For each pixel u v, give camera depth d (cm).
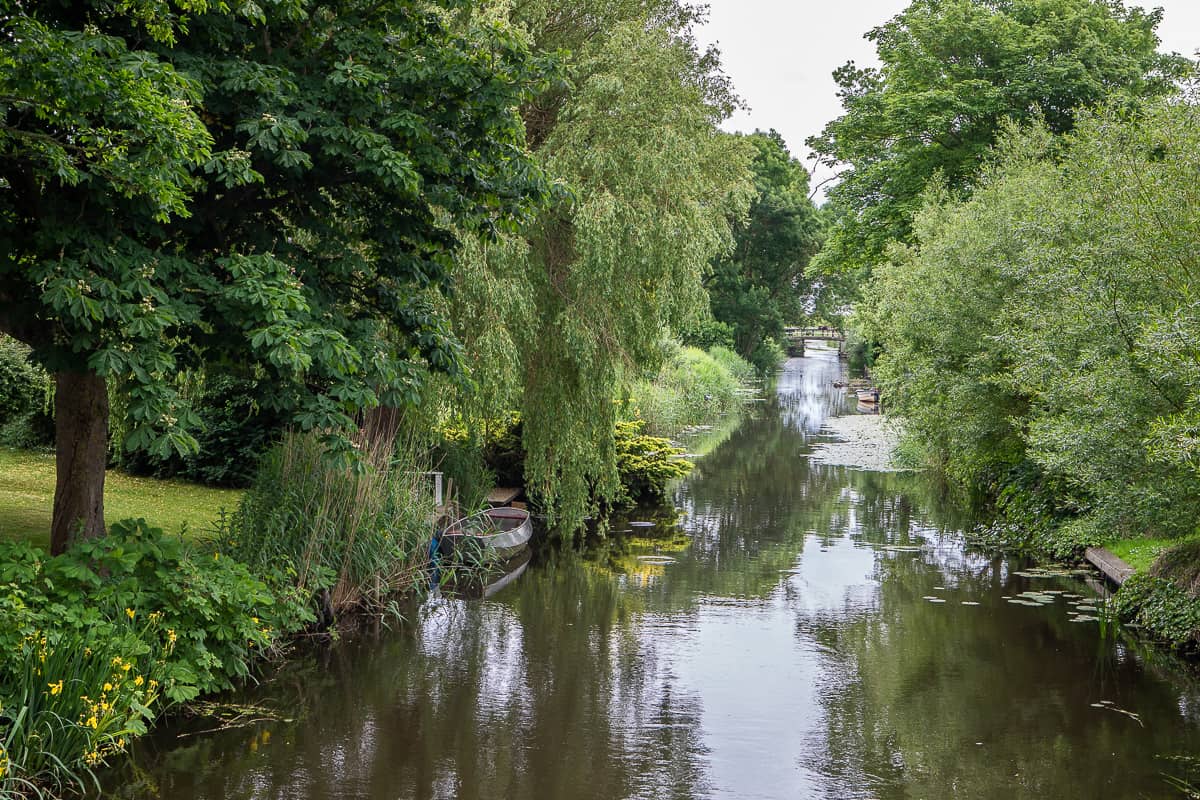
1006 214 1568
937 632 1100
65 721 647
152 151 627
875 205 2795
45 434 1723
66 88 591
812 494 2123
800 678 944
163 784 675
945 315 1583
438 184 855
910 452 2545
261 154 765
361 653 990
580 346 1333
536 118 1453
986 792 692
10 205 705
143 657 739
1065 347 1075
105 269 677
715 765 736
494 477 1659
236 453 1598
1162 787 703
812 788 698
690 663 988
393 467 1243
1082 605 1211
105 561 755
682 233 1341
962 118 2503
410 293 912
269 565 973
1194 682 934
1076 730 814
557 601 1227
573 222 1287
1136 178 1057
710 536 1667
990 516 1847
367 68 793
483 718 827
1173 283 984
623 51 1318
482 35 895
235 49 804
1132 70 2430
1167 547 1174
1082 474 1014
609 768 728
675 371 3759
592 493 1798
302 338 697
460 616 1145
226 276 802
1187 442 805
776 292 6250
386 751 750
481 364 1245
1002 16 2534
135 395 673
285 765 716
